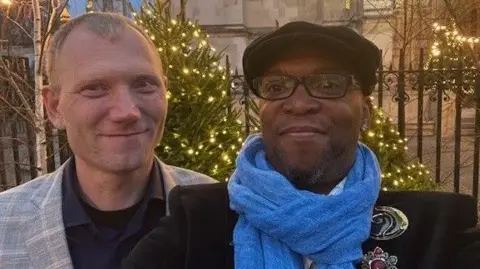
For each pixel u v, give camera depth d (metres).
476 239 0.55
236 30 4.96
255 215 0.55
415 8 3.78
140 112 0.67
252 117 1.73
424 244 0.56
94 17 0.69
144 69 0.68
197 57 1.65
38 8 1.55
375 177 0.59
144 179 0.73
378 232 0.57
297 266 0.55
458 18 2.30
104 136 0.66
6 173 2.27
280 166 0.59
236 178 0.61
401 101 2.03
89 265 0.68
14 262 0.69
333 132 0.57
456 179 2.06
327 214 0.54
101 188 0.70
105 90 0.66
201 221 0.60
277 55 0.57
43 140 1.63
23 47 2.27
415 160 2.43
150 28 1.61
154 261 0.57
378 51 0.60
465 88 2.00
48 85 0.71
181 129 1.52
